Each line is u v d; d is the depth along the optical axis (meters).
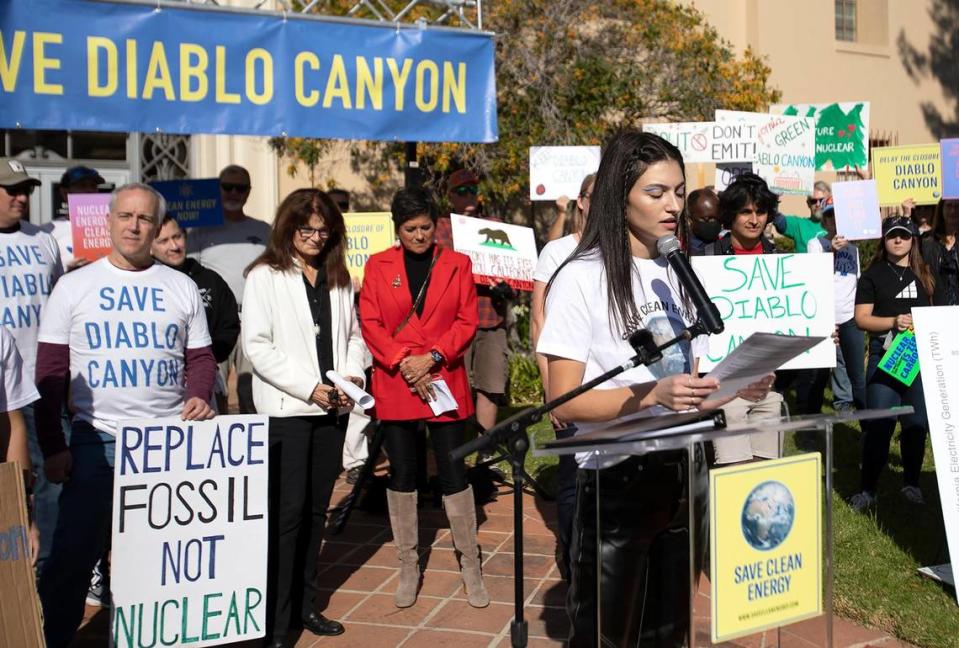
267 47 5.20
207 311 5.13
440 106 5.67
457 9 5.79
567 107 10.86
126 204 3.81
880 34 16.89
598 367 2.85
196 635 3.86
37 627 3.06
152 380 3.87
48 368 3.73
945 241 6.45
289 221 4.37
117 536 3.73
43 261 4.85
